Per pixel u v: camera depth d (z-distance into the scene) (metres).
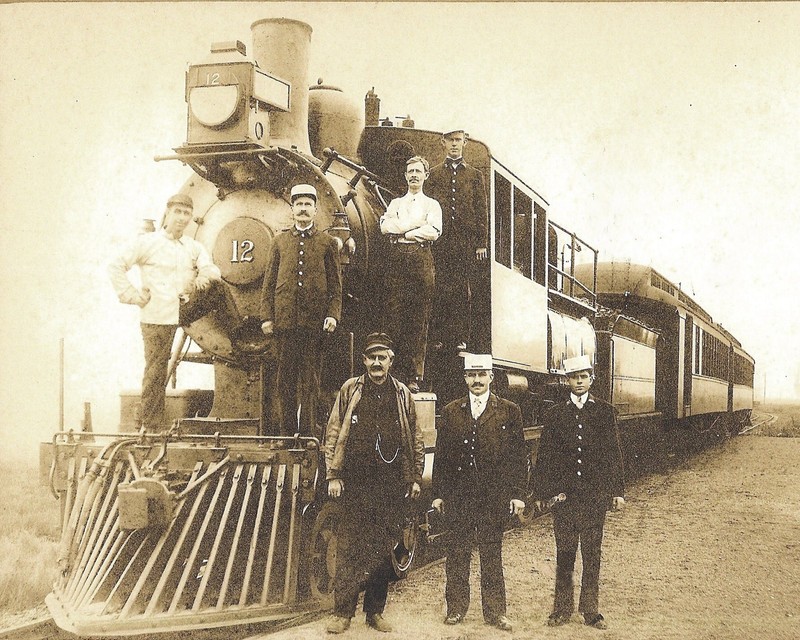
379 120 7.55
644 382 12.00
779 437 17.77
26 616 5.86
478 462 5.52
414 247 6.29
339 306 5.64
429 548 7.26
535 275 8.29
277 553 5.33
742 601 6.14
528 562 6.97
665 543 7.64
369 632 5.37
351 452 5.39
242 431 5.82
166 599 5.09
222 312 5.89
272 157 5.80
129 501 4.98
